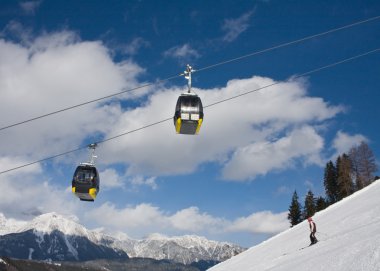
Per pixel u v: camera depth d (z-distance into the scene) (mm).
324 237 35562
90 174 22531
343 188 100062
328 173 110312
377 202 39406
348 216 40062
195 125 18047
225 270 48562
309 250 27391
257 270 33812
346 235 25062
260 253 48094
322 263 18578
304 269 19766
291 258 28594
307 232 43969
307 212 105875
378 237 17219
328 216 50312
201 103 17969
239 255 57062
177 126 18375
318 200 105250
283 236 54219
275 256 40188
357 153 104062
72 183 22641
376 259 14992
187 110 17750
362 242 17953
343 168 101625
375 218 32438
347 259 16906
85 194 22734
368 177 100750
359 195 56562
